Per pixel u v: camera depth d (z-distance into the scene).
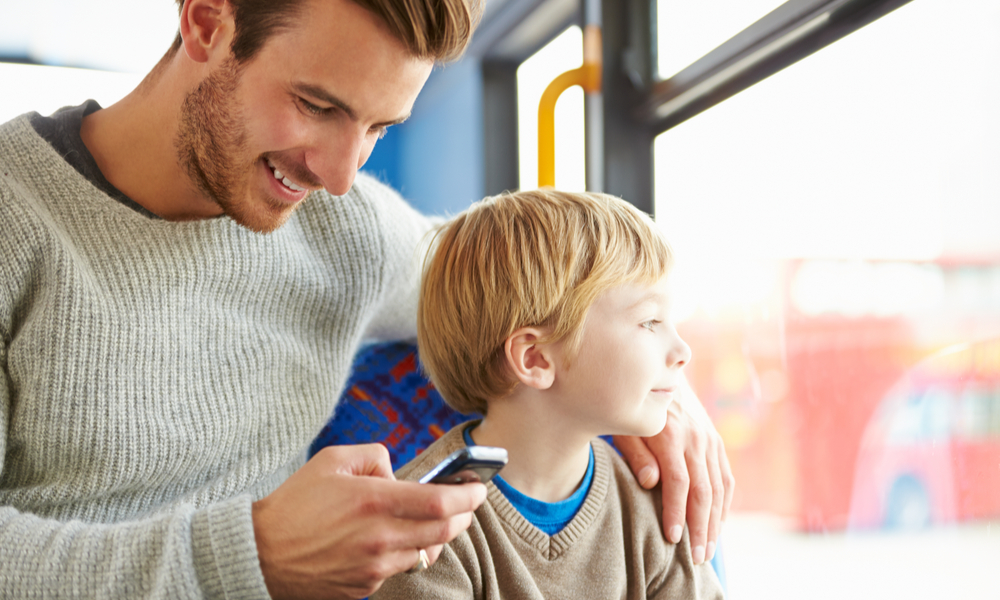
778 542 1.46
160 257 0.78
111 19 3.18
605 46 1.81
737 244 1.50
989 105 0.96
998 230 0.96
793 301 1.39
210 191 0.77
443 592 0.68
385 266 0.95
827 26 1.24
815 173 1.29
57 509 0.75
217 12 0.69
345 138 0.69
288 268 0.87
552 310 0.72
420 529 0.54
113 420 0.74
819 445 1.37
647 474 0.81
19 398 0.74
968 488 1.03
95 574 0.58
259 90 0.68
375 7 0.62
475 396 0.81
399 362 1.01
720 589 0.83
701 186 1.61
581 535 0.75
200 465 0.81
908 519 1.14
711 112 1.56
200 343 0.81
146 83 0.81
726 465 0.89
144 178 0.81
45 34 3.32
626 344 0.71
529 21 2.77
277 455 0.86
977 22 0.98
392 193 1.05
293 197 0.77
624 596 0.77
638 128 1.81
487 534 0.73
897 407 1.16
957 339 1.03
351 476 0.57
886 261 1.16
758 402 1.52
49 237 0.74
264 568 0.57
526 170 3.11
